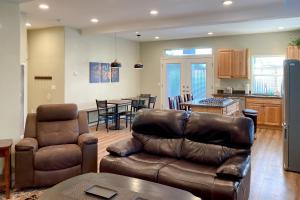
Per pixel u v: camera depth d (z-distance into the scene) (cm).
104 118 786
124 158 310
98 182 229
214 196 236
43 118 381
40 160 322
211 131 315
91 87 781
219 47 853
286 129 406
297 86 398
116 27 660
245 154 293
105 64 833
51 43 701
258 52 798
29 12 537
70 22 635
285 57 754
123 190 212
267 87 807
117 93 892
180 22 575
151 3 470
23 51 554
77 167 344
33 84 736
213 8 498
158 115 353
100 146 543
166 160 310
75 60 719
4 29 366
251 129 301
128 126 772
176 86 941
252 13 501
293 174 392
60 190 212
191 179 252
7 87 372
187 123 339
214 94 827
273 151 510
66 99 695
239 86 837
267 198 313
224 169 249
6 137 373
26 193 319
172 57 941
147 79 991
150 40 954
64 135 380
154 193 208
